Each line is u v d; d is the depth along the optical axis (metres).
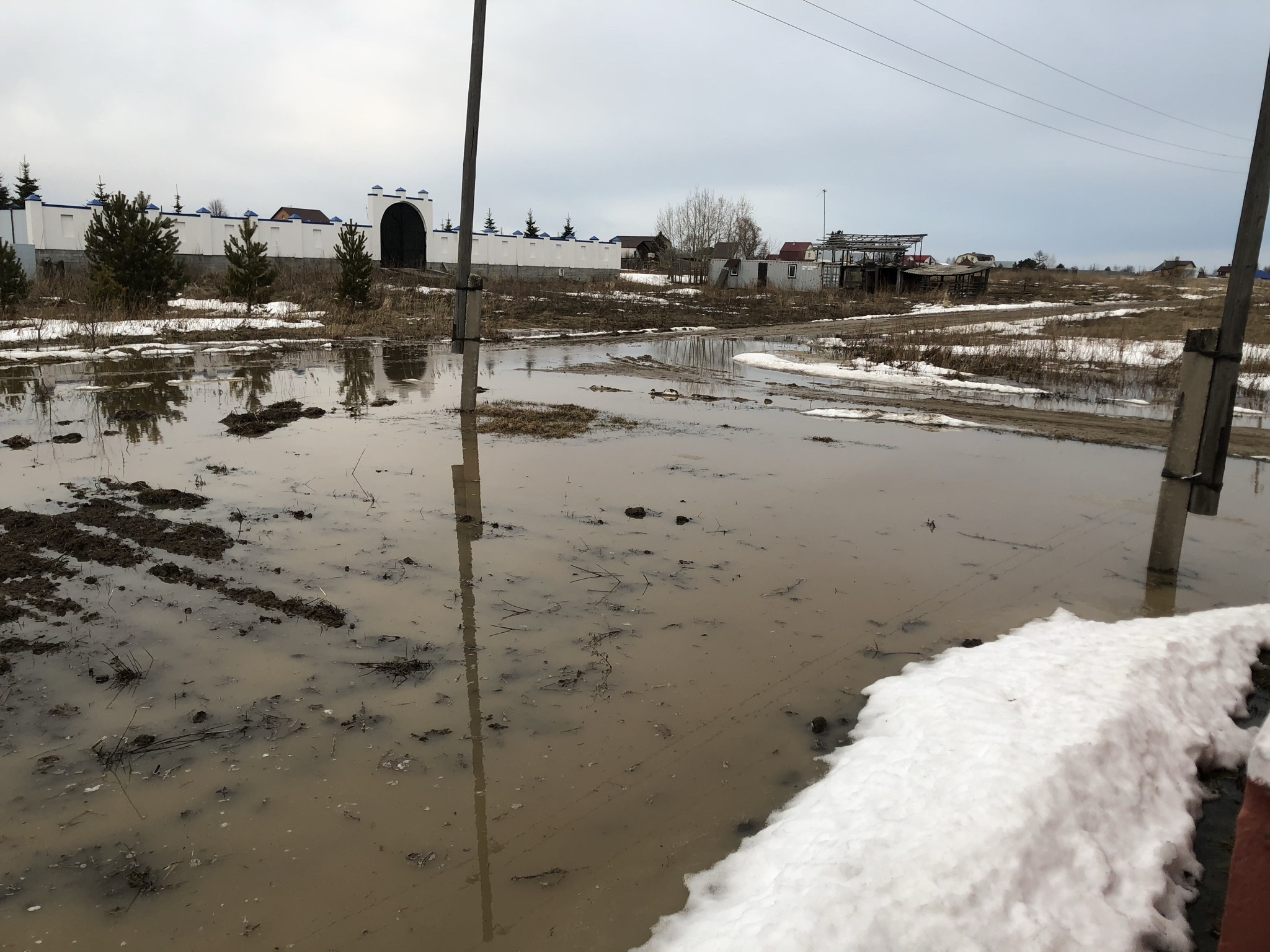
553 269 54.78
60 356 15.66
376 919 2.74
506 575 5.62
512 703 4.08
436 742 3.74
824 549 6.32
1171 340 24.56
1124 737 3.46
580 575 5.66
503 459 8.72
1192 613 5.24
